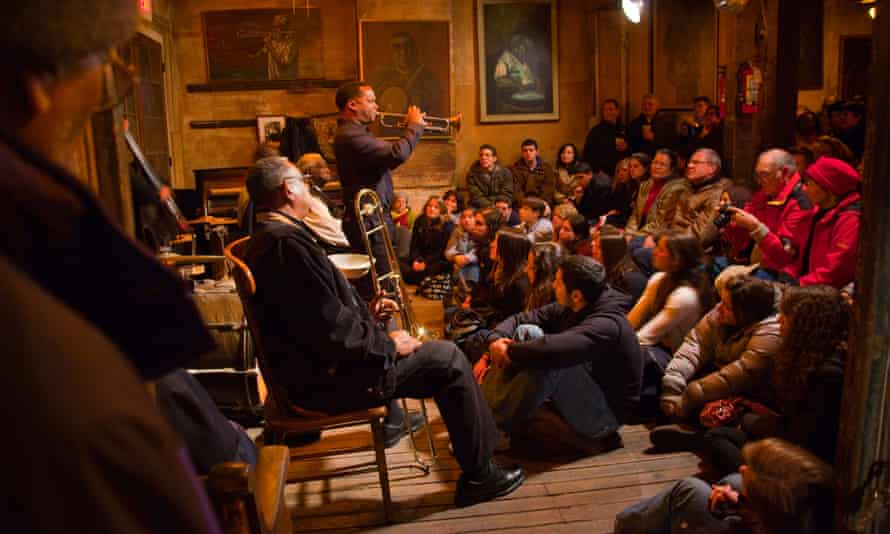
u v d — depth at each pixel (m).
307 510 2.58
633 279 3.77
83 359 0.43
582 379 2.89
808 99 9.20
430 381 2.52
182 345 0.59
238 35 8.13
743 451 1.70
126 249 0.53
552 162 8.84
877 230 1.52
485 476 2.58
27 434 0.40
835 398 2.12
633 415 3.29
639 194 5.46
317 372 2.37
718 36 7.96
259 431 3.23
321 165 4.18
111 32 0.53
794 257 3.50
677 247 3.28
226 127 8.21
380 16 8.09
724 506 1.90
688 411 2.82
